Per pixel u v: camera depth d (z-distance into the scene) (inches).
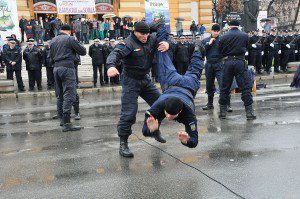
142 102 470.3
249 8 1047.0
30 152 244.8
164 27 220.2
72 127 308.3
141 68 219.8
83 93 607.2
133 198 164.9
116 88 630.5
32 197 169.8
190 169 199.2
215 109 386.3
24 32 979.9
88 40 1008.9
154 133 201.3
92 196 168.6
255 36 705.0
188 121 183.5
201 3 1444.4
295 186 172.2
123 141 228.1
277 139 251.9
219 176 187.6
